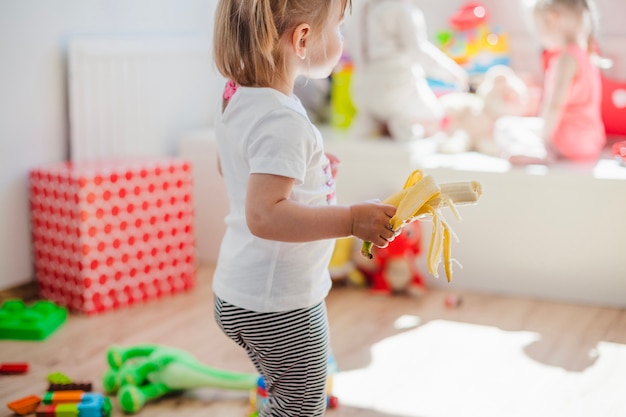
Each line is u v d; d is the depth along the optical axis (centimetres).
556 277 211
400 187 223
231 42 109
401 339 186
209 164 245
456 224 220
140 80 241
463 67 255
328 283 116
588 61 219
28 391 160
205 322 199
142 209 212
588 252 207
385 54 234
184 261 222
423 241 222
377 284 221
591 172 205
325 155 119
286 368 113
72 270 206
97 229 204
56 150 224
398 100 233
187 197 221
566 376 164
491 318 199
